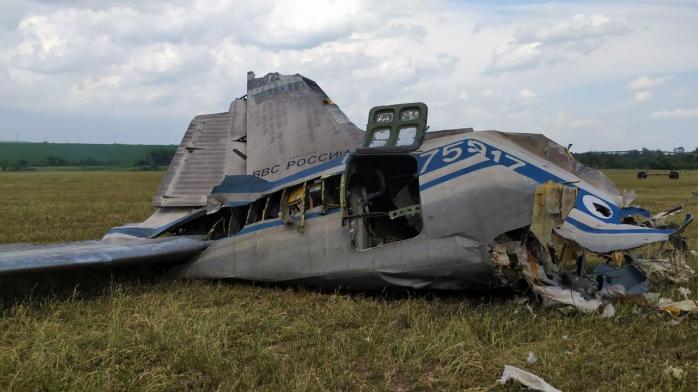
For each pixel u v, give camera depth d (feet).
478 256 18.72
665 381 12.78
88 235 35.86
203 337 14.92
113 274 23.06
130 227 26.43
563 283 19.06
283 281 21.76
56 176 172.55
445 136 22.53
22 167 340.18
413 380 13.19
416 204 22.20
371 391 12.64
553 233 18.53
